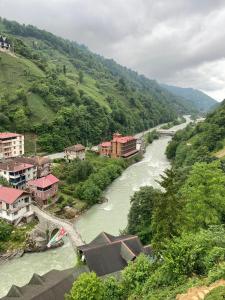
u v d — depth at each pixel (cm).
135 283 3700
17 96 15588
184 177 7906
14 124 14350
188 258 2977
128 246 5650
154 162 14938
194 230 4266
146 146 18888
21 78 17650
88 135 16838
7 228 7112
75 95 18512
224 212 4641
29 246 6850
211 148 12094
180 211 4131
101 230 7650
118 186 10956
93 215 8612
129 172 12888
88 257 5369
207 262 2873
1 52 19350
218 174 4759
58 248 6962
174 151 15400
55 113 16212
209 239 3169
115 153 14725
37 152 13800
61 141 14675
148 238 6212
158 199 4262
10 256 6519
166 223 4069
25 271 6066
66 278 4869
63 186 10225
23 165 9944
